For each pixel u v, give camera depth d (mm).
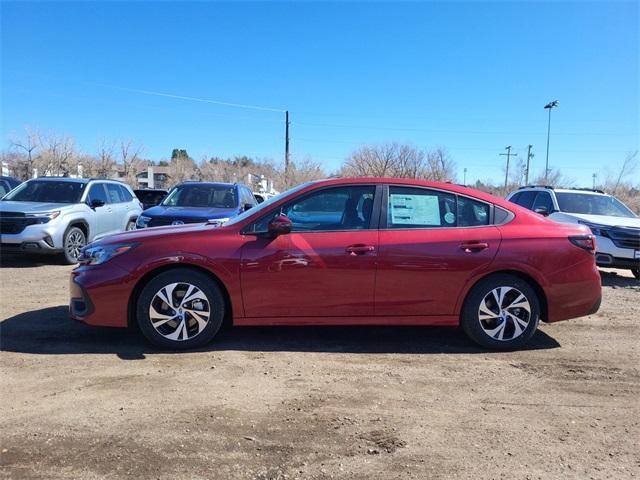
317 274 4785
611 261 9266
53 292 7188
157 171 63344
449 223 5023
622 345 5297
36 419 3438
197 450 3092
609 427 3506
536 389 4125
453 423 3518
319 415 3590
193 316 4777
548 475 2916
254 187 56656
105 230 11188
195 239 4797
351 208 4988
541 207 11242
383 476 2871
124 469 2875
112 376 4180
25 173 37562
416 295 4875
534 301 4996
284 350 4914
